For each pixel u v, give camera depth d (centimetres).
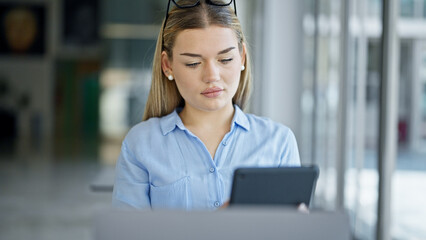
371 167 390
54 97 1995
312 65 610
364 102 413
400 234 351
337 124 460
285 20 735
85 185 821
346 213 100
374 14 385
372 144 392
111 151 1423
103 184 309
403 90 368
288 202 123
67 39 1961
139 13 1681
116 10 1680
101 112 1738
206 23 135
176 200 146
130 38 1697
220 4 140
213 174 146
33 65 1978
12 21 1953
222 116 150
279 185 121
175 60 139
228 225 98
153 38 1692
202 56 135
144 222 98
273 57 745
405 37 370
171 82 157
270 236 99
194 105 139
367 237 388
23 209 625
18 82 1977
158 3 1672
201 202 146
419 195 362
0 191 753
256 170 119
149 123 152
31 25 1958
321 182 537
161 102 158
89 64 2003
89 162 1153
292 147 154
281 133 153
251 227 98
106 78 1712
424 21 371
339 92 454
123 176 149
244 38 149
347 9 443
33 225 541
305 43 665
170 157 146
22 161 1151
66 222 557
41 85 1984
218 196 146
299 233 99
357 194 416
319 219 100
